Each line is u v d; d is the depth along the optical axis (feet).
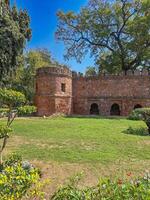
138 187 15.93
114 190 15.79
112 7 160.97
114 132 67.00
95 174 33.86
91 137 59.26
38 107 128.47
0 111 43.29
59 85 130.72
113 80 139.23
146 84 135.23
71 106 139.33
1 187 16.76
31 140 55.83
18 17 110.93
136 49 157.07
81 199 15.57
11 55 101.50
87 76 142.41
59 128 73.10
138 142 54.19
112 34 162.20
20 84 159.12
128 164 38.29
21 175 18.01
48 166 37.06
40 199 21.81
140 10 156.66
